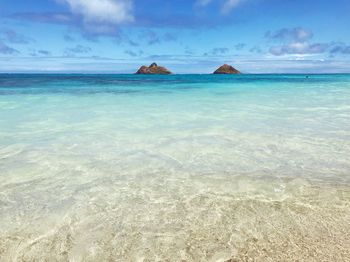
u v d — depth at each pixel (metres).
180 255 2.69
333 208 3.48
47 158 5.23
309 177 4.43
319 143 6.20
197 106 12.10
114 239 2.92
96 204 3.60
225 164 4.98
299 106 11.96
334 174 4.54
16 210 3.46
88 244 2.85
